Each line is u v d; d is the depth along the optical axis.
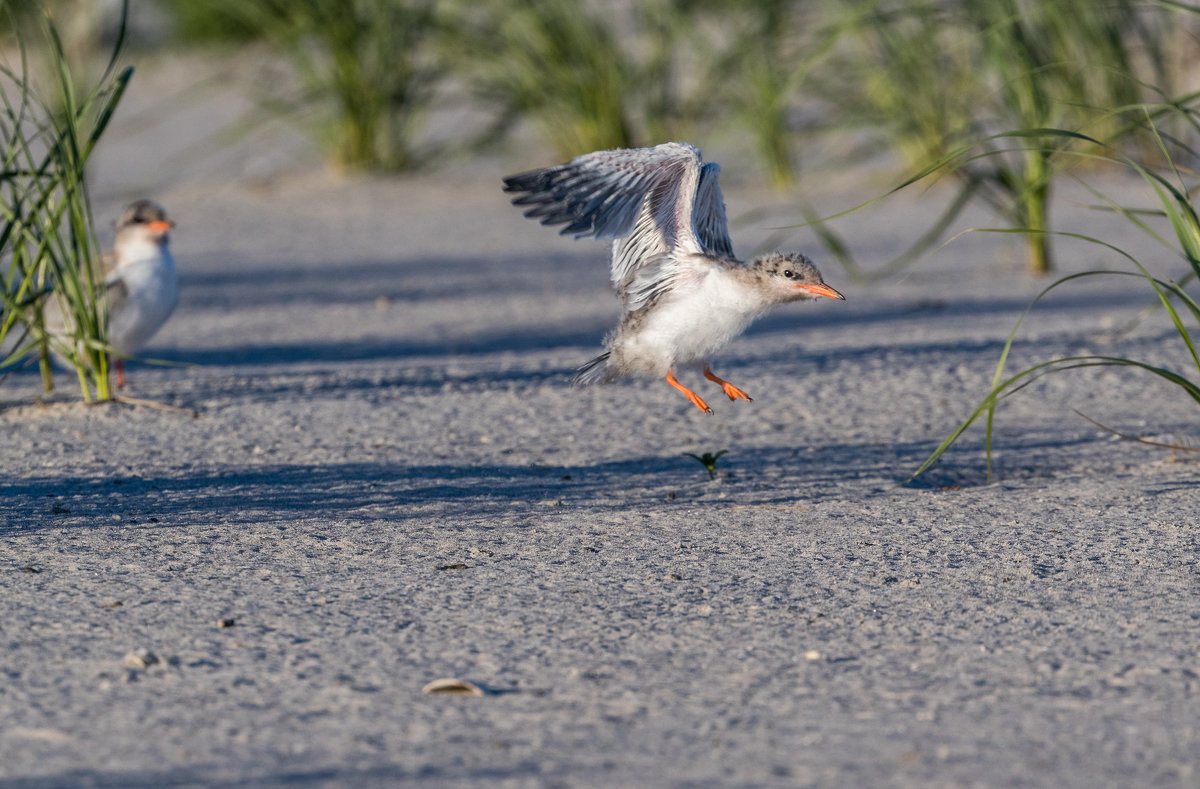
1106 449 10.70
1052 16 22.28
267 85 31.09
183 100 36.59
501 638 6.89
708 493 9.68
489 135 26.58
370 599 7.47
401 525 8.89
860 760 5.50
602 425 11.73
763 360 14.06
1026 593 7.51
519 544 8.49
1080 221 21.61
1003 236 21.06
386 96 26.78
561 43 25.33
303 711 6.01
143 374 13.78
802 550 8.35
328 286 18.45
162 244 13.23
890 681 6.33
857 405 12.28
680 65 27.53
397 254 20.69
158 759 5.54
